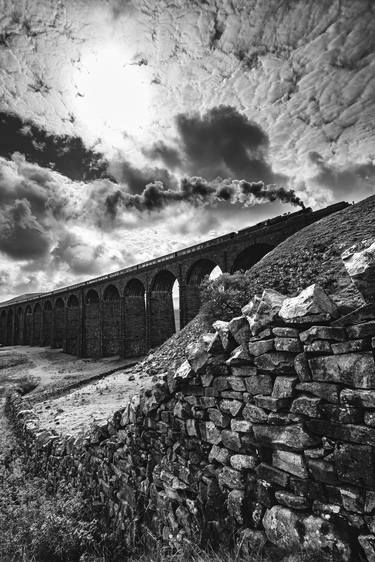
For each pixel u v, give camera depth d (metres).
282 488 2.73
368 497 2.14
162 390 4.41
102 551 4.33
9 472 8.45
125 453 5.16
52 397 22.14
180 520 3.73
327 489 2.40
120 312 43.22
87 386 22.12
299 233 20.58
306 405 2.60
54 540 4.23
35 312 72.88
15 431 13.05
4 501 5.88
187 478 3.76
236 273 16.42
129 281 42.69
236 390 3.32
